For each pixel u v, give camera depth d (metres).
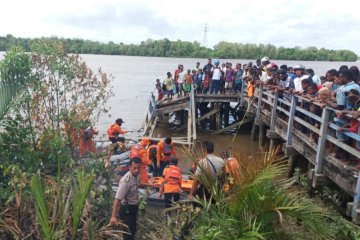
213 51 91.00
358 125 6.38
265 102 13.10
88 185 4.80
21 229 4.95
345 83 6.92
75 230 4.72
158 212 6.81
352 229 5.21
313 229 4.15
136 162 5.37
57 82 6.68
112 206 5.83
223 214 4.22
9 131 5.88
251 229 4.02
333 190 7.05
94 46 112.19
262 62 14.57
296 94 8.90
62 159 6.03
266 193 4.11
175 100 17.34
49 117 6.50
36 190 4.40
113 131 10.33
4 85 5.70
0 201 5.32
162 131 17.95
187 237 4.74
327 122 7.14
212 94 17.45
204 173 4.61
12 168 5.31
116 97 30.03
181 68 18.22
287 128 9.77
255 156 4.69
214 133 17.23
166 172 6.77
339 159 6.86
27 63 5.96
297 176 7.77
